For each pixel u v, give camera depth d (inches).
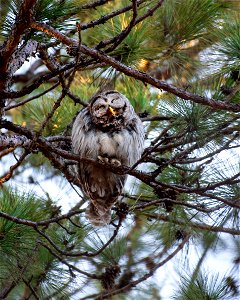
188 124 347.3
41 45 374.3
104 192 404.2
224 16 404.2
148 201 404.8
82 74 502.0
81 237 433.4
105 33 410.3
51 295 430.9
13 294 468.1
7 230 356.2
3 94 345.7
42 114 484.7
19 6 336.5
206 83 386.6
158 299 473.1
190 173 378.9
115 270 441.1
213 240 417.1
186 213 394.9
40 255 423.8
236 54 377.7
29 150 336.5
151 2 410.0
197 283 391.5
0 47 340.5
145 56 415.2
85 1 389.4
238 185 370.3
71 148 428.8
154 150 354.3
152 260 475.8
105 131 405.1
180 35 414.9
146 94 466.3
